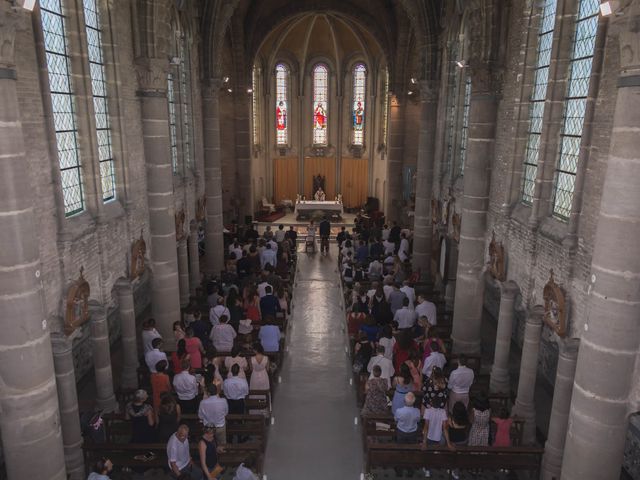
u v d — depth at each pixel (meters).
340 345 17.31
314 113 38.56
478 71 14.40
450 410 11.81
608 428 8.43
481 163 14.91
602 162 9.17
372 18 30.50
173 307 15.93
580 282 9.84
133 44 13.91
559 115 11.34
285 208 38.59
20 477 8.66
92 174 11.41
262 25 30.73
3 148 7.57
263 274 18.89
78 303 10.34
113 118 12.96
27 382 8.31
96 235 11.59
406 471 10.90
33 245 8.15
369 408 11.49
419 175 22.64
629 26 7.09
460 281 15.78
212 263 23.50
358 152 38.44
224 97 31.31
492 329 18.64
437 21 21.12
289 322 18.77
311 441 12.09
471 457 10.10
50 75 10.02
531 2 12.55
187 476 8.04
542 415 13.34
